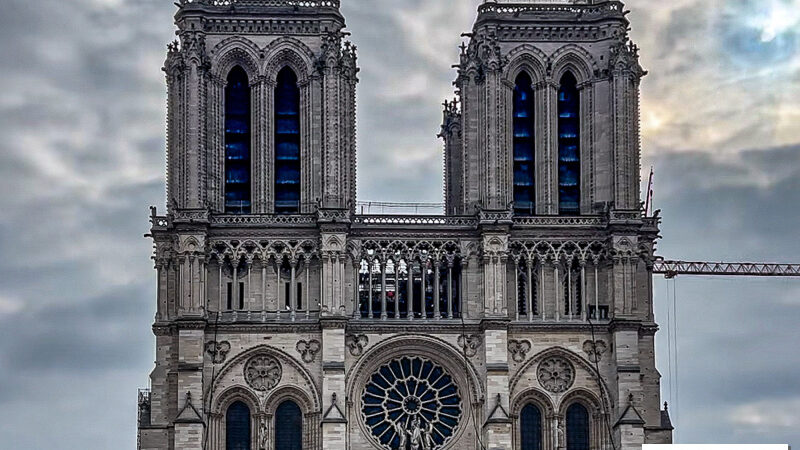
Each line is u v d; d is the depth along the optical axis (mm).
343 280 199000
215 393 197500
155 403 197500
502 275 199750
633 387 198250
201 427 194250
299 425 198875
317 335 199125
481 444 198250
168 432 197000
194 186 199125
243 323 198250
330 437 195250
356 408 199000
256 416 197750
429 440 198875
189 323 196375
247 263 199750
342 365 197125
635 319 199875
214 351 197875
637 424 196875
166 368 198250
